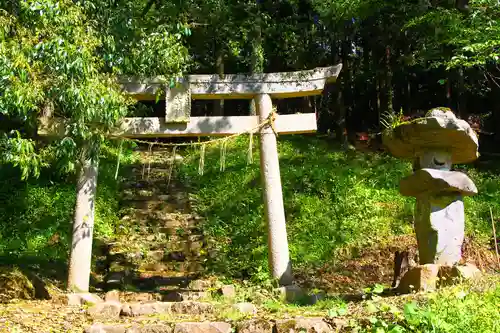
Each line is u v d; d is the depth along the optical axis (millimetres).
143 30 8883
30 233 11852
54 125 8461
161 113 20438
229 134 9391
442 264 7395
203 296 8203
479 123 19328
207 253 11758
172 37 8594
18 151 6508
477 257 11078
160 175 15812
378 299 6645
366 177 14719
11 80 6301
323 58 18453
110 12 8195
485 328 5180
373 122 20875
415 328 5344
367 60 19547
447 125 7223
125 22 8312
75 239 8641
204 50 17109
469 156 8125
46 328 6328
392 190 14016
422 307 5891
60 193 13422
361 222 12664
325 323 6066
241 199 14031
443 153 7785
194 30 15219
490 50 10656
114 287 9617
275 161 9297
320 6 15406
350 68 19719
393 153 8516
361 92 21172
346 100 21062
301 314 6863
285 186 14273
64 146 7367
